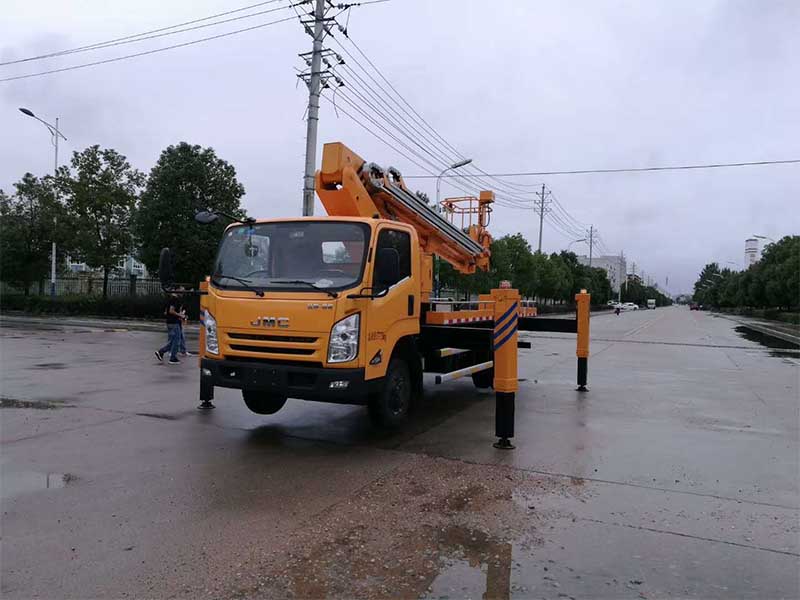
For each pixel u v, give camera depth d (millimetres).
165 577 3533
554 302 72625
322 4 20375
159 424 7438
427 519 4496
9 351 15375
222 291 6527
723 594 3436
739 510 4781
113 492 4957
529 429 7539
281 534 4172
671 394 10398
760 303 60500
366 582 3510
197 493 4973
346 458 6090
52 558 3752
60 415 7840
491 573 3648
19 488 5020
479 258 11867
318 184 8336
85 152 30531
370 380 6258
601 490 5223
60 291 36875
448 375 7914
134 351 15797
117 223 30938
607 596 3391
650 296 188375
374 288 6277
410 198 9188
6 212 31891
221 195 26062
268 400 7766
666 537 4230
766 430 7633
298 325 6027
